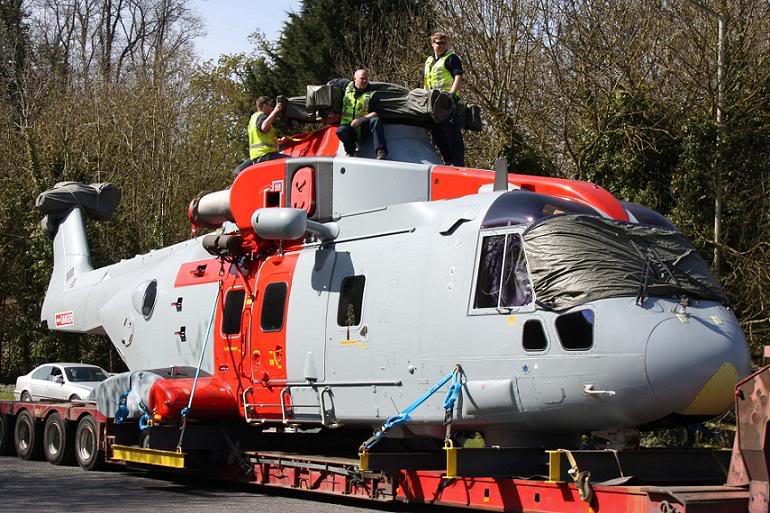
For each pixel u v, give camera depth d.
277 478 11.88
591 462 8.57
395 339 10.28
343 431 12.40
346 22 38.12
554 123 21.73
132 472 14.84
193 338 13.48
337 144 12.41
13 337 33.97
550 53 22.06
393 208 10.89
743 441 7.55
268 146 13.62
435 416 9.83
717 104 17.77
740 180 18.30
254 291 12.38
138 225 32.91
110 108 36.38
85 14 58.09
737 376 8.84
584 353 8.77
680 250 9.57
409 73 27.23
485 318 9.47
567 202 9.86
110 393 13.68
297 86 39.12
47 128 36.06
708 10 17.70
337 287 11.16
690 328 8.75
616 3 20.83
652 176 18.62
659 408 8.70
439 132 12.71
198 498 11.73
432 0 26.17
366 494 10.58
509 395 9.21
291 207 11.91
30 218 31.86
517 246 9.46
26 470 14.96
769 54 18.30
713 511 7.49
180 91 39.31
